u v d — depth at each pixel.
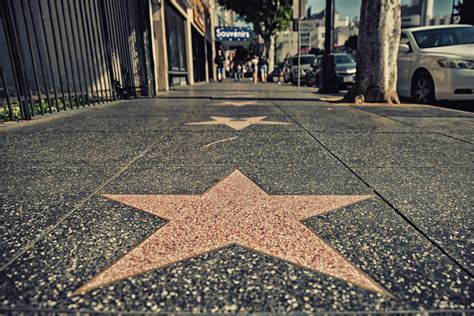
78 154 2.42
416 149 2.56
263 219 1.31
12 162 2.21
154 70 8.01
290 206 1.44
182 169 2.03
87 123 3.86
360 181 1.80
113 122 3.93
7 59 6.03
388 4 5.65
